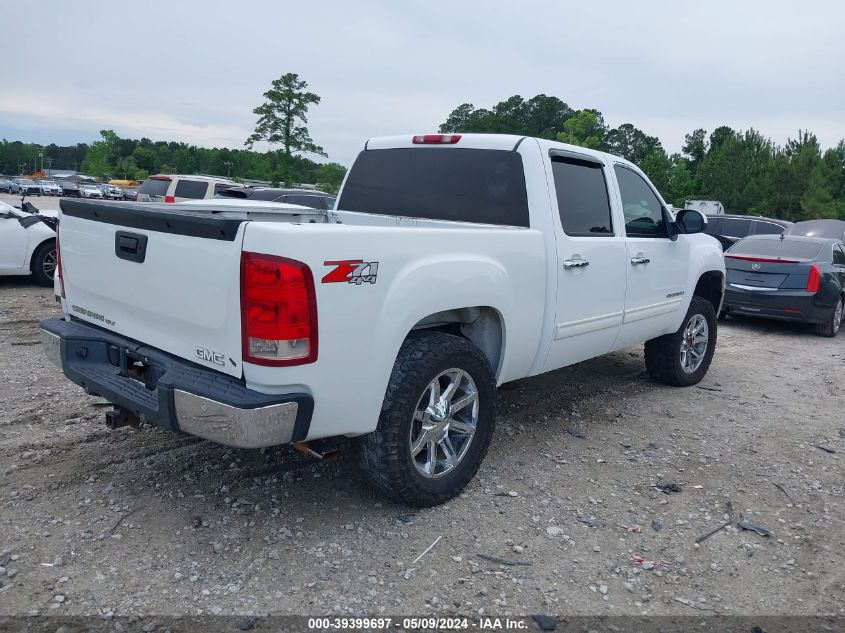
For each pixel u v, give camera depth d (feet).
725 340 31.22
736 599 10.42
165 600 9.51
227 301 9.85
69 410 16.25
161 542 10.88
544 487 13.75
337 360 10.24
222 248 9.82
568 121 151.53
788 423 18.80
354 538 11.34
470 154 15.49
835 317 33.65
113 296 11.87
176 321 10.73
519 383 20.84
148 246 10.90
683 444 16.67
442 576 10.48
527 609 9.85
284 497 12.53
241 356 9.86
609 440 16.61
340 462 14.05
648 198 18.38
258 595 9.74
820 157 163.63
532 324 14.08
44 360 20.36
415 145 16.58
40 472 13.00
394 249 10.85
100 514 11.59
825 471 15.51
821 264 32.81
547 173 14.62
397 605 9.73
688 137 261.24
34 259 32.96
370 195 17.39
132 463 13.56
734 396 21.16
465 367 12.37
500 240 12.99
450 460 12.59
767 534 12.40
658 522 12.62
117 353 11.89
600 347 16.89
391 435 11.28
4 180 248.32
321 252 9.80
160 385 10.34
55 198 192.03
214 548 10.79
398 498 11.86
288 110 158.81
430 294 11.45
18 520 11.27
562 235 14.65
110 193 206.69
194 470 13.39
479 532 11.81
